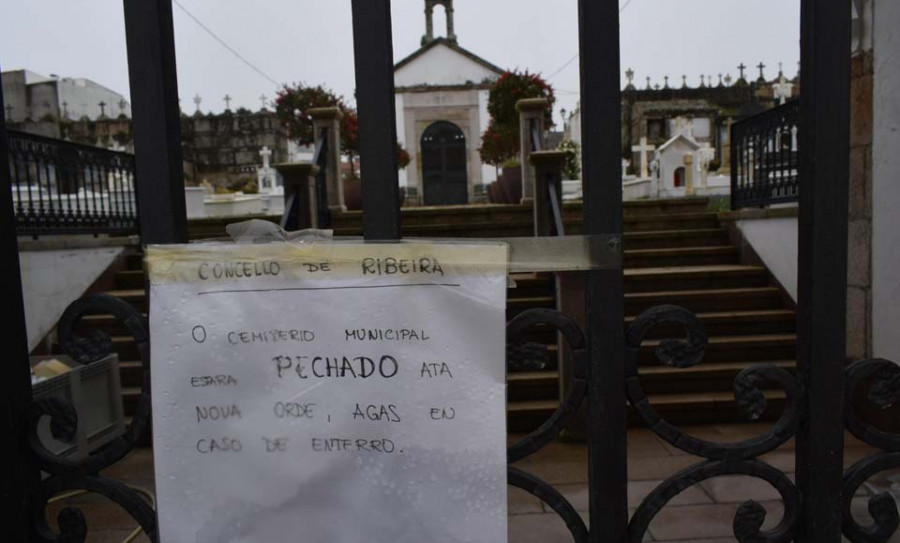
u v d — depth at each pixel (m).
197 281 1.11
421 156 21.91
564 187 12.82
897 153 3.80
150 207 1.13
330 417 1.11
